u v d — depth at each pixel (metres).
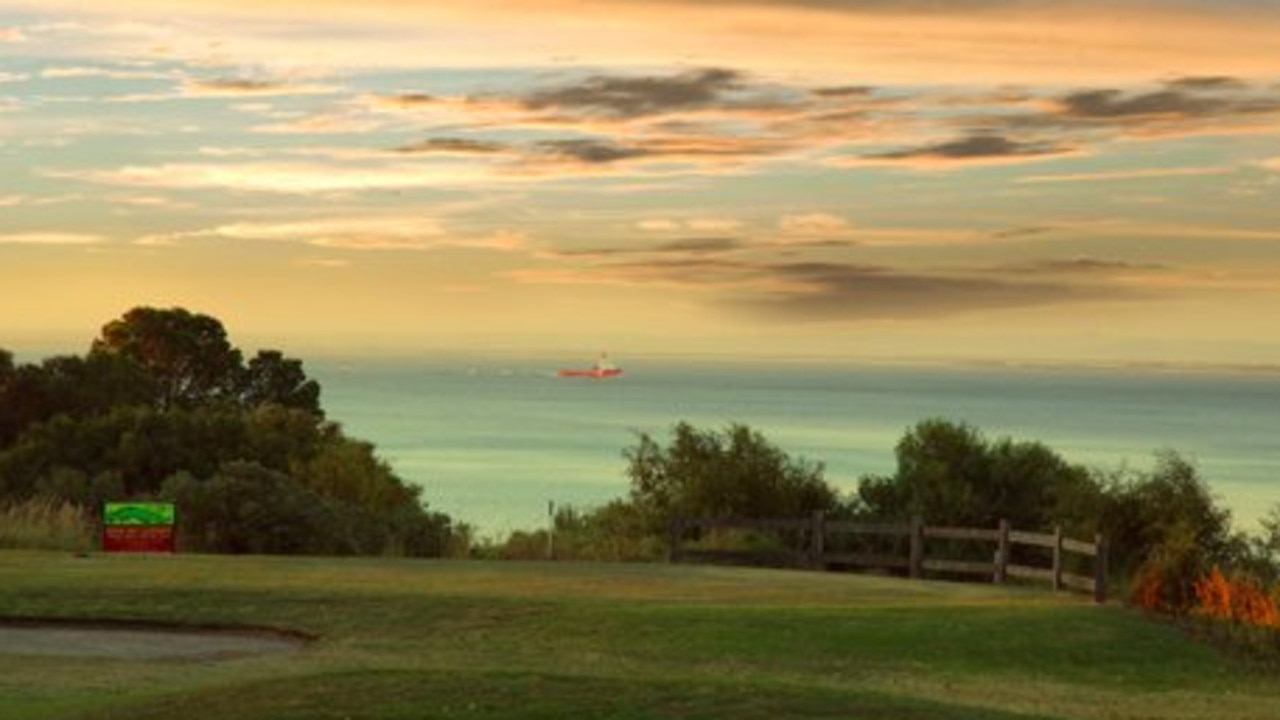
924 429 47.53
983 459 46.03
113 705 17.80
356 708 16.25
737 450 48.56
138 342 80.12
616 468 114.38
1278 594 27.50
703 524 40.06
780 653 24.25
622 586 31.77
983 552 42.97
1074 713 20.69
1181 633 26.58
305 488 43.66
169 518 37.91
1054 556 34.53
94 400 63.44
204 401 80.44
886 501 46.78
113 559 33.84
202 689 18.08
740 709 16.12
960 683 22.67
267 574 31.33
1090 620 27.25
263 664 22.59
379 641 24.61
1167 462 44.50
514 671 18.17
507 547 43.44
